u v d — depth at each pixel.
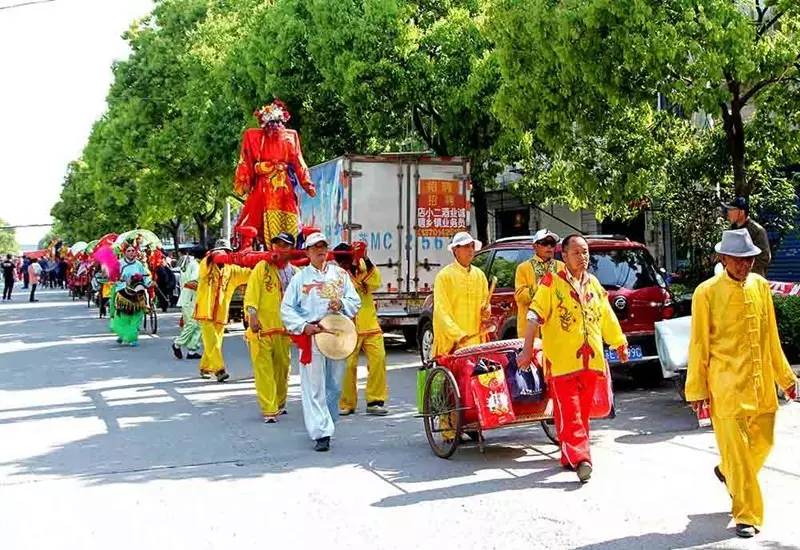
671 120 13.79
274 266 9.69
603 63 10.83
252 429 9.12
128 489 6.75
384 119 17.91
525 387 7.42
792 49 10.78
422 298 15.85
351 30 17.56
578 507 5.95
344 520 5.81
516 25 11.73
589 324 6.69
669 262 20.61
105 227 57.88
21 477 7.18
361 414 9.89
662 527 5.46
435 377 7.62
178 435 8.83
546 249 8.62
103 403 10.83
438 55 17.62
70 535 5.63
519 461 7.38
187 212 39.19
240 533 5.60
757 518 5.24
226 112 24.50
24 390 11.96
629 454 7.46
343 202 15.53
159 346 17.81
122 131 32.25
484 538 5.35
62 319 26.36
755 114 12.91
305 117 20.09
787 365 5.57
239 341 19.06
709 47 10.23
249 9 25.22
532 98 11.83
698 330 5.46
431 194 15.91
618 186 12.95
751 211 14.06
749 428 5.46
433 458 7.59
